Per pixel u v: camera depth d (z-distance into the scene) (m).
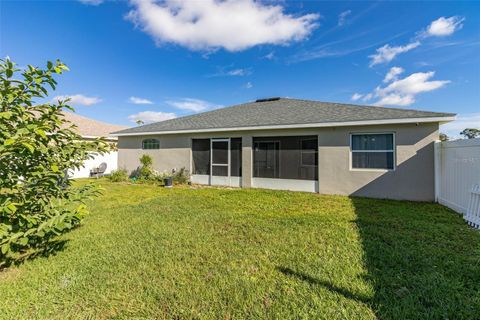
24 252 3.69
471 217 4.95
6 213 2.86
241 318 2.21
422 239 4.05
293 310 2.28
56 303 2.47
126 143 14.34
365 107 10.20
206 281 2.83
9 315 2.29
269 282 2.77
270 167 10.61
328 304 2.36
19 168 3.08
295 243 3.93
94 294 2.60
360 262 3.21
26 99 3.00
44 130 2.92
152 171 13.09
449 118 7.31
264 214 5.90
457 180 6.14
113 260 3.39
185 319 2.23
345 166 8.89
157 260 3.38
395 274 2.88
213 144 11.87
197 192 9.52
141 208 6.57
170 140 12.88
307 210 6.38
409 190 7.97
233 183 11.38
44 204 3.28
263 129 10.30
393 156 8.27
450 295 2.46
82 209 3.40
